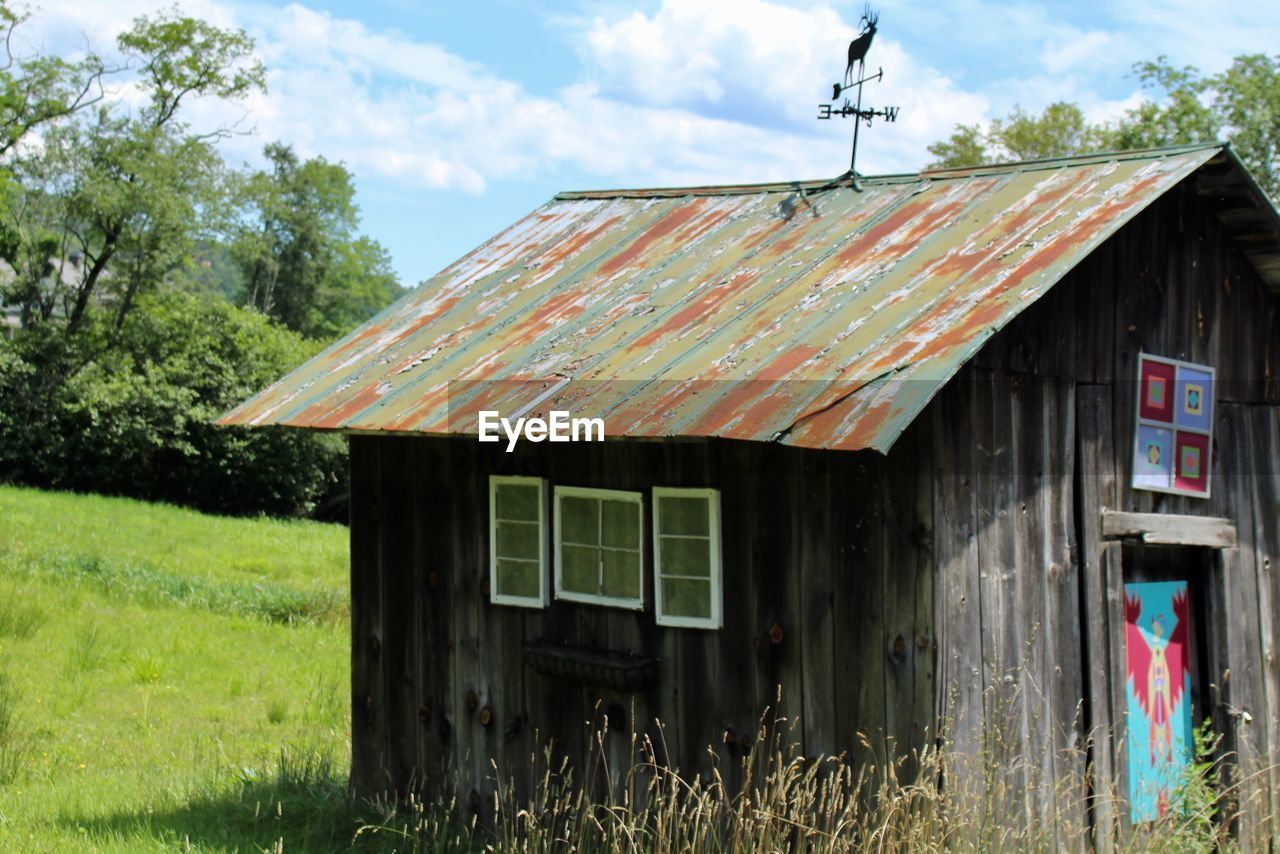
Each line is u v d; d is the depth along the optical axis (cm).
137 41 4569
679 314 855
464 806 919
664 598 810
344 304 8200
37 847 823
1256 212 888
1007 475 741
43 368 4150
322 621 2073
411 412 833
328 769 1063
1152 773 857
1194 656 907
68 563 2214
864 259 841
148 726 1358
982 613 716
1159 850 769
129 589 2081
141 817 930
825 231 917
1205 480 897
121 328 4591
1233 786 825
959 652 698
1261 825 906
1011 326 748
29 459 4066
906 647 698
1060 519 777
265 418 917
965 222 839
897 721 699
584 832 812
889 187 963
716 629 785
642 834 798
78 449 4131
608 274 978
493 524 905
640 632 823
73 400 4131
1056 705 760
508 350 893
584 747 851
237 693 1541
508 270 1063
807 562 744
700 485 793
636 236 1043
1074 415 793
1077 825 766
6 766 1123
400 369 925
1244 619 923
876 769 707
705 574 791
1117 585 809
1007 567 736
